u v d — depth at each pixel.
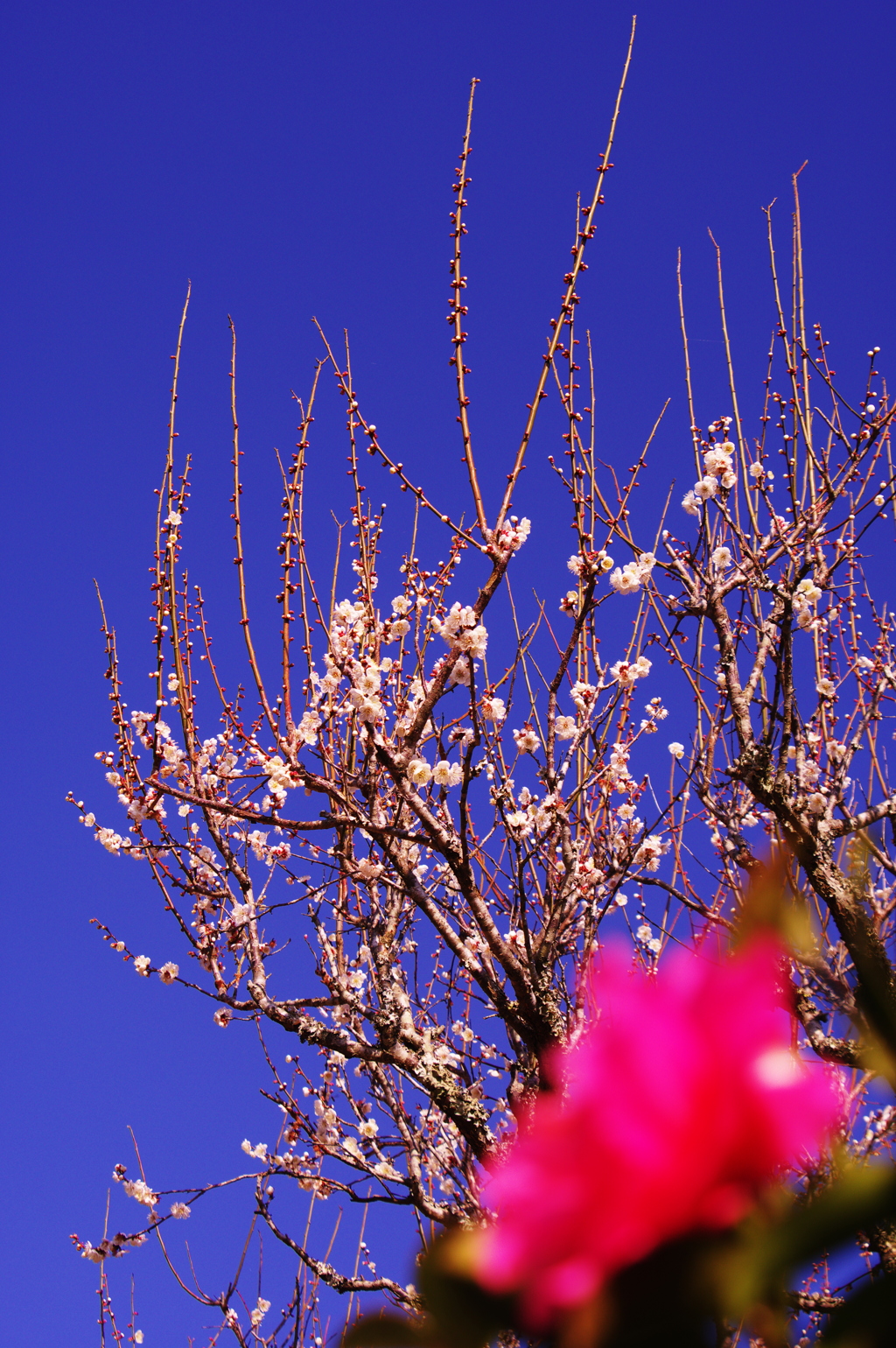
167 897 5.94
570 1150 0.59
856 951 0.74
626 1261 0.56
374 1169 5.52
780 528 6.29
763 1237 0.55
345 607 5.02
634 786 6.30
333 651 4.92
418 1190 5.42
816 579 5.97
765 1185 0.58
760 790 5.14
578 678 5.89
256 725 5.36
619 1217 0.57
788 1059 0.59
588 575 5.00
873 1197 0.54
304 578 5.31
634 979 0.64
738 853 5.24
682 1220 0.56
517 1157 0.61
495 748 5.20
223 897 6.08
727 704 6.34
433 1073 5.15
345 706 5.21
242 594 5.10
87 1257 6.52
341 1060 6.59
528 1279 0.57
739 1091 0.58
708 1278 0.56
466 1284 0.61
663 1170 0.57
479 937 5.94
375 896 5.96
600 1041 0.62
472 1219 4.80
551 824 5.22
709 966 0.62
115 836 5.94
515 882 5.05
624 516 5.75
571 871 5.12
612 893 5.09
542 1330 0.59
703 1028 0.60
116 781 5.74
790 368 6.15
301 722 5.05
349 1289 5.58
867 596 6.84
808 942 0.62
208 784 5.72
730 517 6.04
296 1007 5.63
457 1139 5.71
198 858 6.12
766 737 5.28
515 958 4.60
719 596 6.17
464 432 4.77
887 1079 0.69
